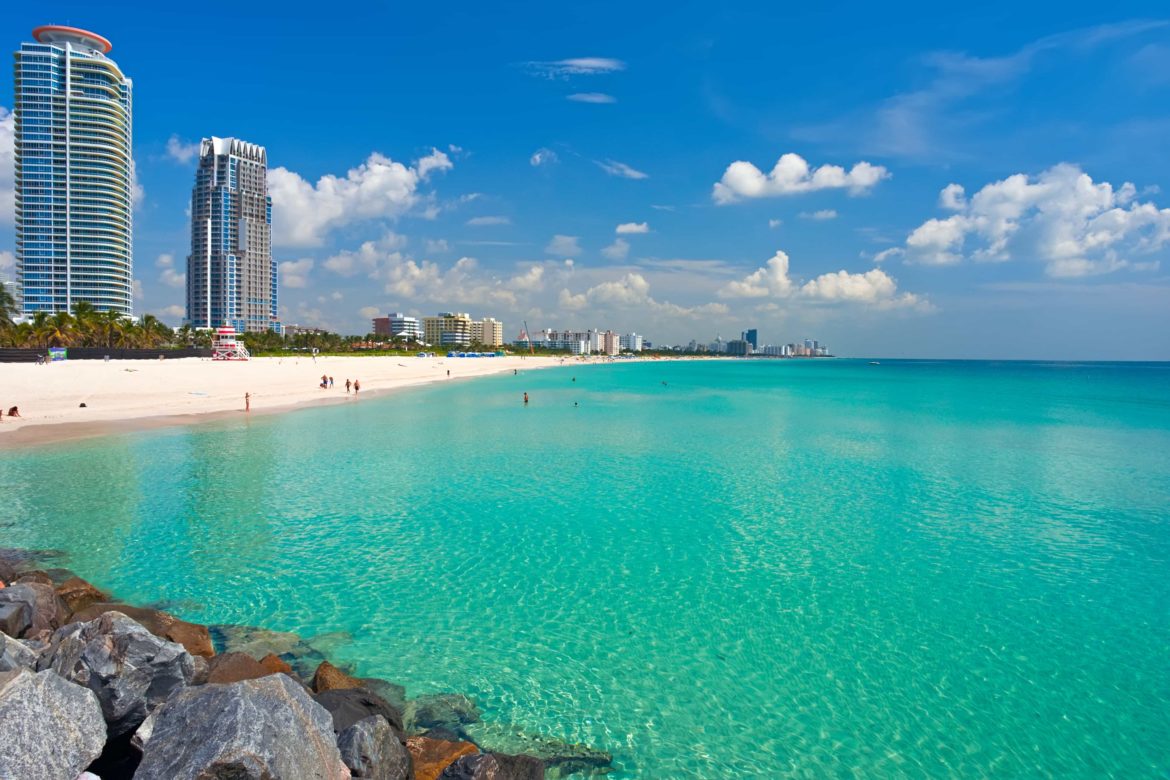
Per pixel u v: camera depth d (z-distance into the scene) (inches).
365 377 3462.1
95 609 437.1
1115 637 479.5
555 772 326.0
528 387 3304.6
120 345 3818.9
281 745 232.5
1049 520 775.1
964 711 388.5
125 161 6013.8
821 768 336.8
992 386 3855.8
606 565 613.3
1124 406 2365.9
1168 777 335.6
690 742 355.3
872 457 1192.8
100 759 269.6
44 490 847.7
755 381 4384.8
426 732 354.9
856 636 478.6
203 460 1065.5
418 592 544.7
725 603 532.4
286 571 583.2
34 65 5536.4
